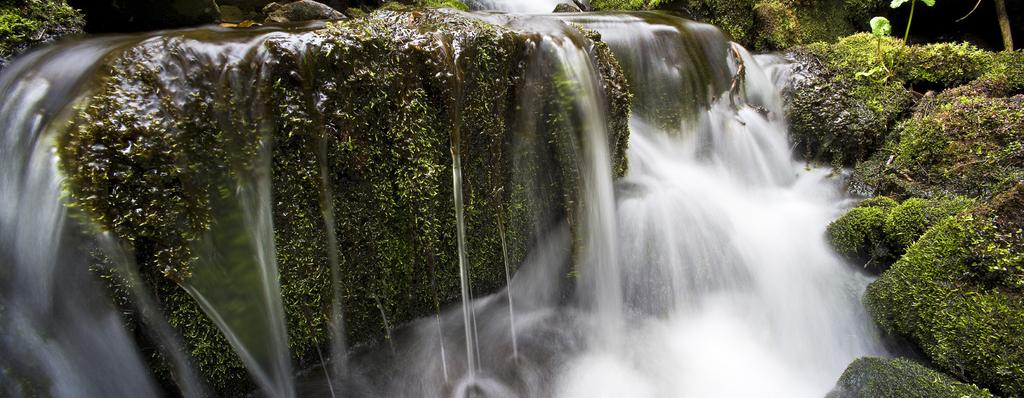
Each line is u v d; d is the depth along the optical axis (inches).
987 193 131.9
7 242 75.0
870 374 93.8
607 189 124.2
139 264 74.3
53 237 71.2
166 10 122.6
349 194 91.5
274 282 88.4
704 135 169.5
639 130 158.2
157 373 83.8
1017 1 197.5
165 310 79.3
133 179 71.3
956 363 95.3
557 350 122.6
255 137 79.9
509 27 115.1
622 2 229.5
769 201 163.5
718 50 176.7
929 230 112.8
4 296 75.2
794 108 180.2
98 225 69.7
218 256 80.1
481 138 103.7
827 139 172.9
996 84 163.5
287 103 80.8
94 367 80.0
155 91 74.1
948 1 210.7
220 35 83.0
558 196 119.8
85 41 91.3
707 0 210.2
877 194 154.1
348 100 85.6
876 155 165.8
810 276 133.4
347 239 94.4
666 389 112.8
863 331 119.0
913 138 156.2
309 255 90.5
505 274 121.3
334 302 97.3
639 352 122.4
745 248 137.6
